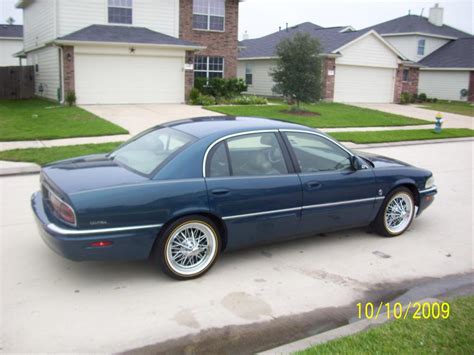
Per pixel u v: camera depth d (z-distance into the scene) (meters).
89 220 4.08
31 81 26.02
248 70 34.28
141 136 5.43
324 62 27.98
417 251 5.68
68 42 20.12
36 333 3.62
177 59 22.94
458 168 11.34
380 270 5.07
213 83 25.39
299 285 4.63
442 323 3.68
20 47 40.31
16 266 4.87
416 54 39.44
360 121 20.05
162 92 22.95
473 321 3.72
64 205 4.12
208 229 4.67
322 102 28.05
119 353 3.41
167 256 4.50
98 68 21.28
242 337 3.67
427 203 6.42
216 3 25.91
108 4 22.69
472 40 38.91
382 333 3.51
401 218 6.21
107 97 21.77
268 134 5.12
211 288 4.50
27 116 17.17
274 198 4.95
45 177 4.66
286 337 3.69
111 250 4.21
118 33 22.09
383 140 15.23
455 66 36.53
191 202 4.47
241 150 4.90
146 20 23.73
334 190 5.39
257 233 4.98
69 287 4.43
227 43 26.58
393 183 5.92
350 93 29.80
